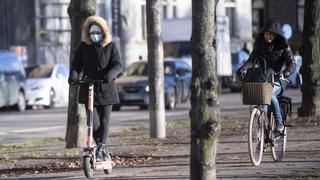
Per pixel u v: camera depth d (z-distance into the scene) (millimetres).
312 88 42375
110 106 24172
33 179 24609
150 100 37906
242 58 102000
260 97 24172
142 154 30125
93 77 23875
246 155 28203
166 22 88312
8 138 44219
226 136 35625
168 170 25266
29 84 72312
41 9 100625
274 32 25125
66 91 76250
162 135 37812
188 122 48594
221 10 93750
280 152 26359
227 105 67562
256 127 25172
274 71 25406
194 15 17375
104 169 24359
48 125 53719
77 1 33250
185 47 87188
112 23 104250
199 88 17406
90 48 23953
